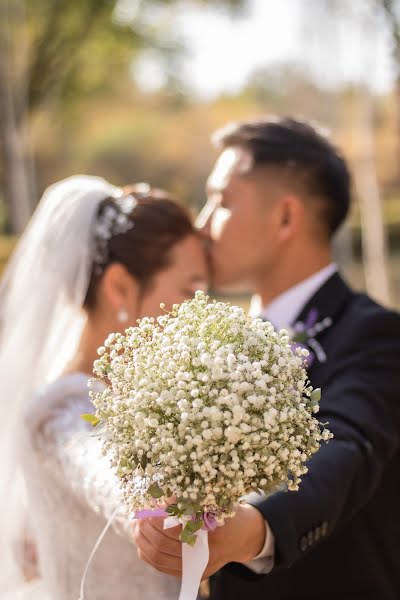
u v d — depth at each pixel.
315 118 8.95
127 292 1.92
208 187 2.30
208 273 2.17
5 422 1.93
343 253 8.12
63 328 2.00
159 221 1.93
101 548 1.58
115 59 13.13
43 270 1.97
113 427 1.17
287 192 2.14
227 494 1.12
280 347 1.16
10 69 7.30
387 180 9.83
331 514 1.47
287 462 1.13
